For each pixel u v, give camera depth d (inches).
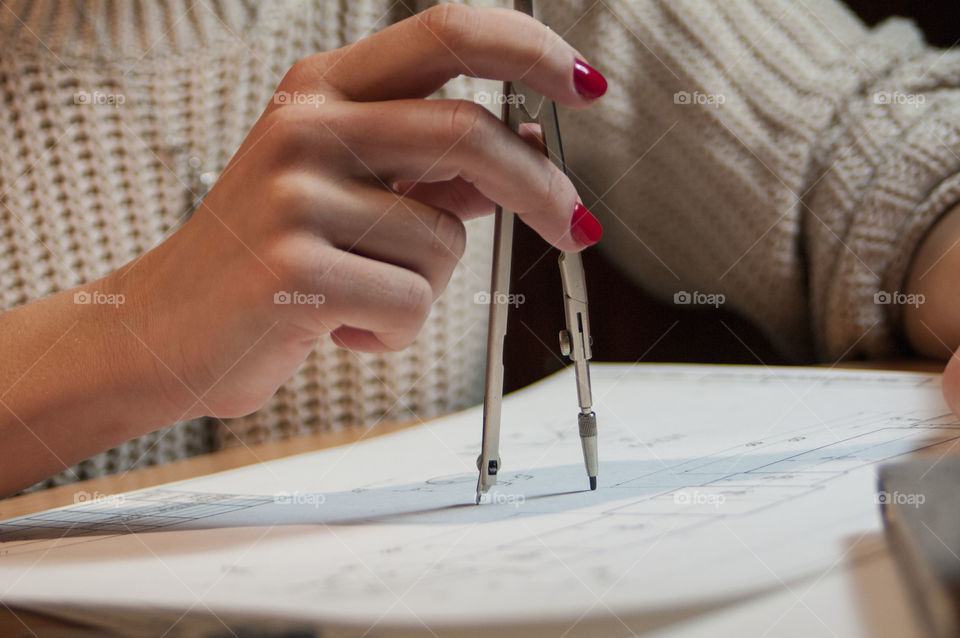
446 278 15.0
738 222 34.5
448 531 11.1
